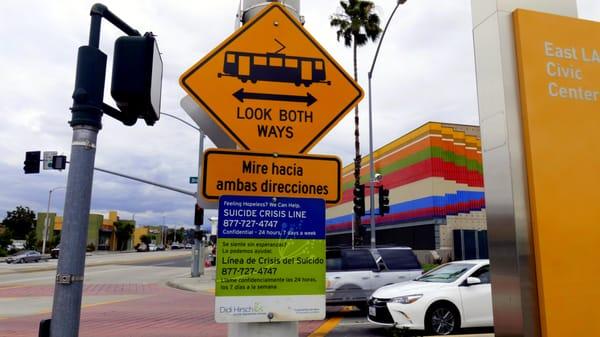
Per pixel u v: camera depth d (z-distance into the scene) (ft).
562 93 9.77
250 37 11.16
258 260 9.77
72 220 8.40
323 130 11.02
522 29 9.84
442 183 98.63
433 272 33.40
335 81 11.28
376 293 31.63
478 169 101.86
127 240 333.62
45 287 73.97
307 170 10.48
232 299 9.57
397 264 39.55
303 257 9.93
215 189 10.11
